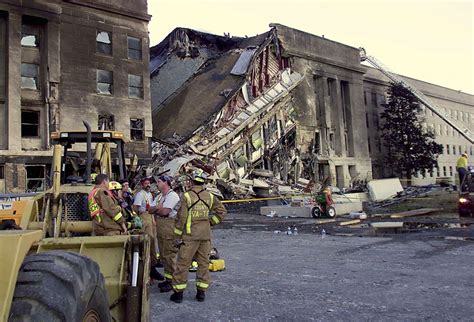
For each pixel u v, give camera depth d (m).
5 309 2.31
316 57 47.38
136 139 32.09
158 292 6.82
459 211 17.64
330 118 49.31
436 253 9.46
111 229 5.21
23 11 27.75
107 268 3.92
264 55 41.09
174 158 32.47
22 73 28.06
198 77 41.91
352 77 52.59
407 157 57.88
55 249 3.92
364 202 27.66
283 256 9.85
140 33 33.31
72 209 5.52
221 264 8.34
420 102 58.38
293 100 44.06
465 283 6.68
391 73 54.56
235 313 5.44
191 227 6.08
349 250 10.34
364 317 5.12
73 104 29.30
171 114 38.81
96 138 6.99
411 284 6.70
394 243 11.19
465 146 79.38
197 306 5.81
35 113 28.20
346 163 49.69
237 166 36.97
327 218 20.14
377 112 62.59
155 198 7.80
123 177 7.15
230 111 37.09
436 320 4.94
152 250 7.44
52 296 2.45
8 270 2.39
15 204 5.67
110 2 31.83
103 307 3.09
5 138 26.77
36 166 27.59
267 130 40.22
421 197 25.83
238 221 20.55
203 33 44.09
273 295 6.29
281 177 41.03
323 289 6.57
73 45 29.86
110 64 31.41
